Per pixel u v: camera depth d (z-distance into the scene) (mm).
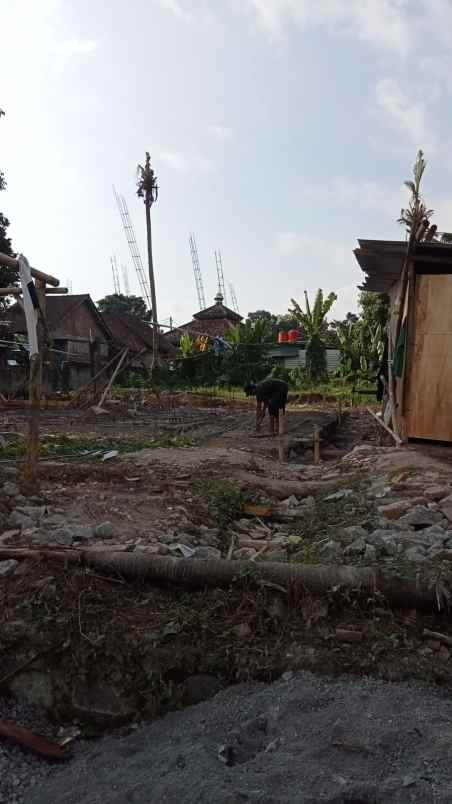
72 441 10008
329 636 3316
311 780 2391
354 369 26953
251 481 6938
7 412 16156
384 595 3469
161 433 11891
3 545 4227
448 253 8422
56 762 2945
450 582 3461
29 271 5504
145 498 5867
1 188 21969
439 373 8453
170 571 3697
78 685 3205
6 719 3145
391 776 2400
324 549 4441
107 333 33312
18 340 23906
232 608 3521
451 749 2498
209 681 3182
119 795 2496
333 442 12586
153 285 28719
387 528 4828
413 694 2926
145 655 3225
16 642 3314
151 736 2961
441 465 6883
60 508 5348
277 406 11258
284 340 34875
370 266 9680
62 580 3660
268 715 2859
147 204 28469
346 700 2879
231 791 2352
